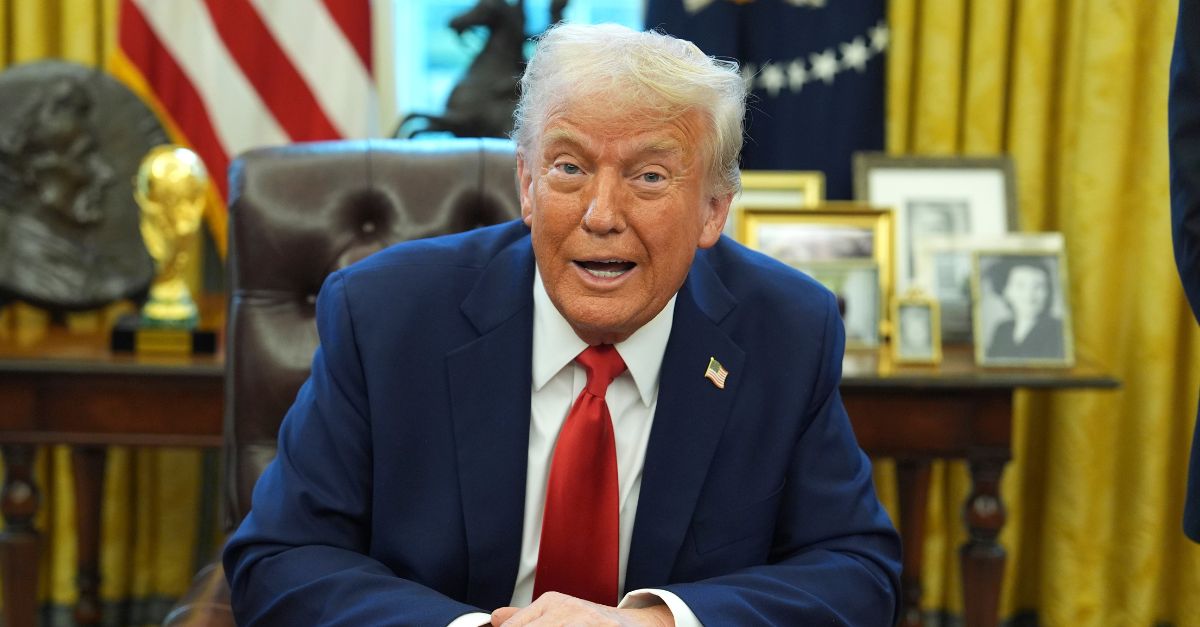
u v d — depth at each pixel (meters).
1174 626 2.99
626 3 3.19
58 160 2.62
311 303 1.83
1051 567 2.94
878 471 2.99
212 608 1.50
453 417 1.37
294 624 1.31
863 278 2.51
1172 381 2.89
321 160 1.83
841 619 1.33
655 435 1.38
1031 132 2.82
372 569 1.33
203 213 2.83
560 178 1.26
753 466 1.40
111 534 2.97
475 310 1.40
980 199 2.71
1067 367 2.35
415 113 2.56
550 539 1.35
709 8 2.82
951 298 2.55
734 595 1.29
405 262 1.44
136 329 2.32
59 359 2.23
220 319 2.55
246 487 1.75
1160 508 2.89
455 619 1.24
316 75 2.84
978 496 2.32
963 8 2.85
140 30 2.78
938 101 2.83
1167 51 2.75
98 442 2.28
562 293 1.29
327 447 1.39
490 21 2.58
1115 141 2.78
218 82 2.82
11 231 2.61
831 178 2.87
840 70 2.85
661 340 1.40
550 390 1.40
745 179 2.73
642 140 1.23
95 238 2.65
